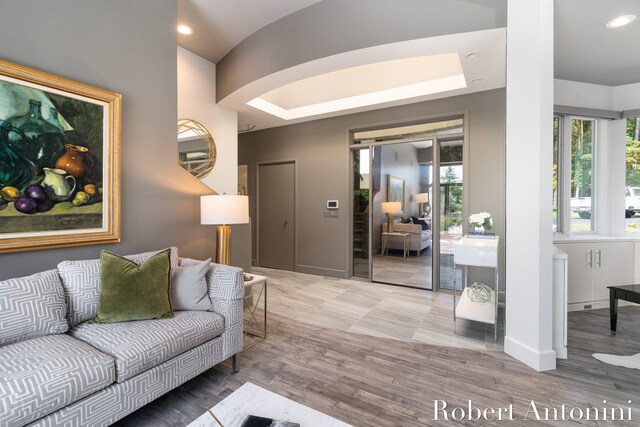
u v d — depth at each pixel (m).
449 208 4.23
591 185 3.88
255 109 4.48
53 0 2.03
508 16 2.33
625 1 2.34
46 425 1.26
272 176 5.70
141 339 1.63
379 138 4.66
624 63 3.30
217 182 4.23
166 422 1.66
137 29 2.52
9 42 1.84
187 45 3.72
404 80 4.20
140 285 1.90
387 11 2.67
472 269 3.96
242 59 3.62
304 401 1.82
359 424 1.63
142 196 2.57
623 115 3.72
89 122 2.18
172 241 2.81
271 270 5.58
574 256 3.44
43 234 1.96
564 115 3.75
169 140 2.78
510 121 2.34
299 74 3.29
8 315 1.53
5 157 1.80
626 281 3.55
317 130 5.09
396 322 3.07
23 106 1.87
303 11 3.05
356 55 2.89
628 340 2.65
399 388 1.95
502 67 3.11
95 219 2.22
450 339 2.68
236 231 3.49
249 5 3.01
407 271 4.47
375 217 4.71
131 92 2.48
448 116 4.05
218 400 1.84
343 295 4.02
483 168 3.80
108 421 1.45
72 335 1.71
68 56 2.10
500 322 3.07
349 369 2.18
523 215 2.25
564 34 2.77
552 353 2.16
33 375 1.26
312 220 5.20
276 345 2.56
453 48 2.73
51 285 1.74
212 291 2.15
